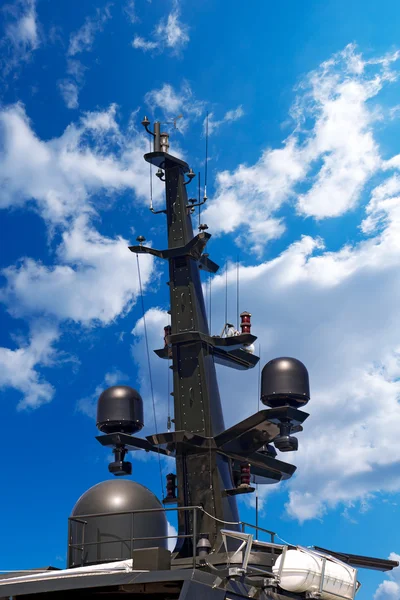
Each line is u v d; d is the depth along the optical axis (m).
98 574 19.59
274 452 25.52
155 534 22.62
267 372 23.38
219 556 20.95
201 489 23.52
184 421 24.17
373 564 24.31
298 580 20.89
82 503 22.83
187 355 24.66
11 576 22.38
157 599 21.86
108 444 24.69
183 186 26.03
